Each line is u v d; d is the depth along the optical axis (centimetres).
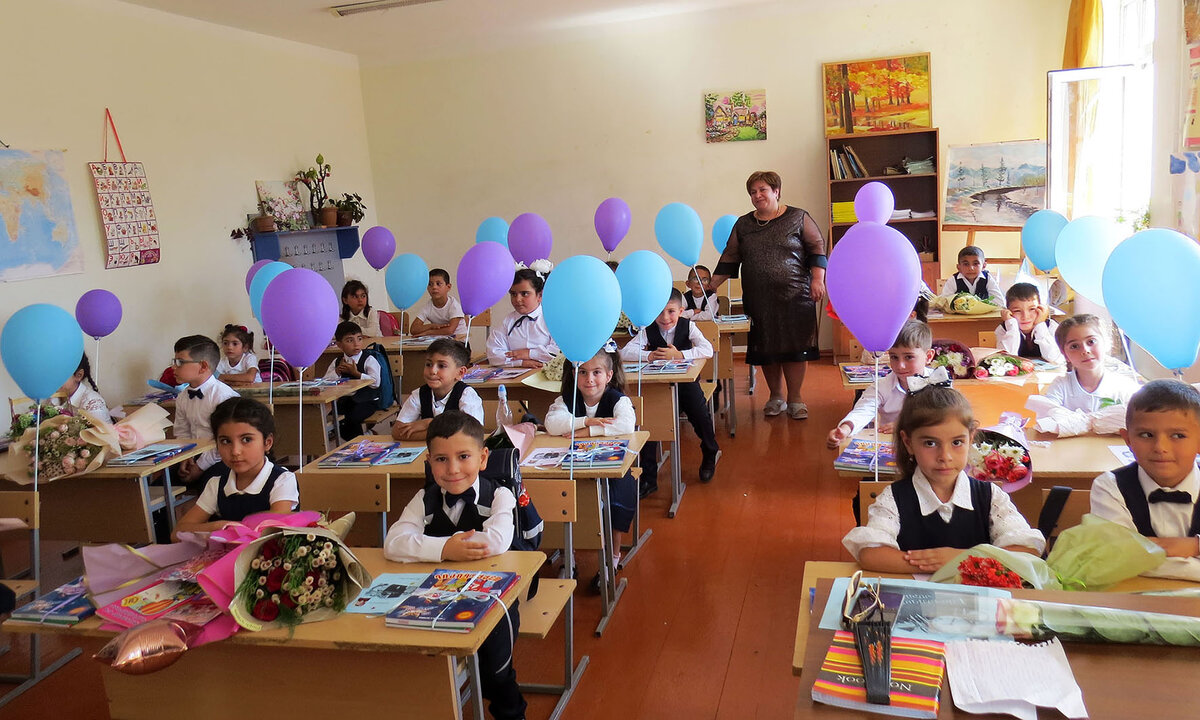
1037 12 698
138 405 467
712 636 287
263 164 718
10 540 418
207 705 196
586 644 286
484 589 182
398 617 170
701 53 775
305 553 174
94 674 287
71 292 535
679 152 798
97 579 193
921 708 118
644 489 417
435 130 858
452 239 876
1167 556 172
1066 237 365
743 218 554
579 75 809
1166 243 240
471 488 224
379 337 618
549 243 616
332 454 312
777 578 329
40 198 514
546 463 289
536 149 834
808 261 543
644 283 381
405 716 182
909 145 745
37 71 515
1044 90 706
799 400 558
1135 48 591
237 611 170
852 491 421
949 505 194
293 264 745
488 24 754
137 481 322
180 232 625
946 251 750
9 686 281
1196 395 184
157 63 608
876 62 733
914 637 135
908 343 313
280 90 741
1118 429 270
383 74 859
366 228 877
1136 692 119
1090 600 144
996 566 161
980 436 251
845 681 126
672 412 405
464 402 344
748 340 557
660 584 329
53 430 317
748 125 775
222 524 251
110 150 567
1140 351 524
